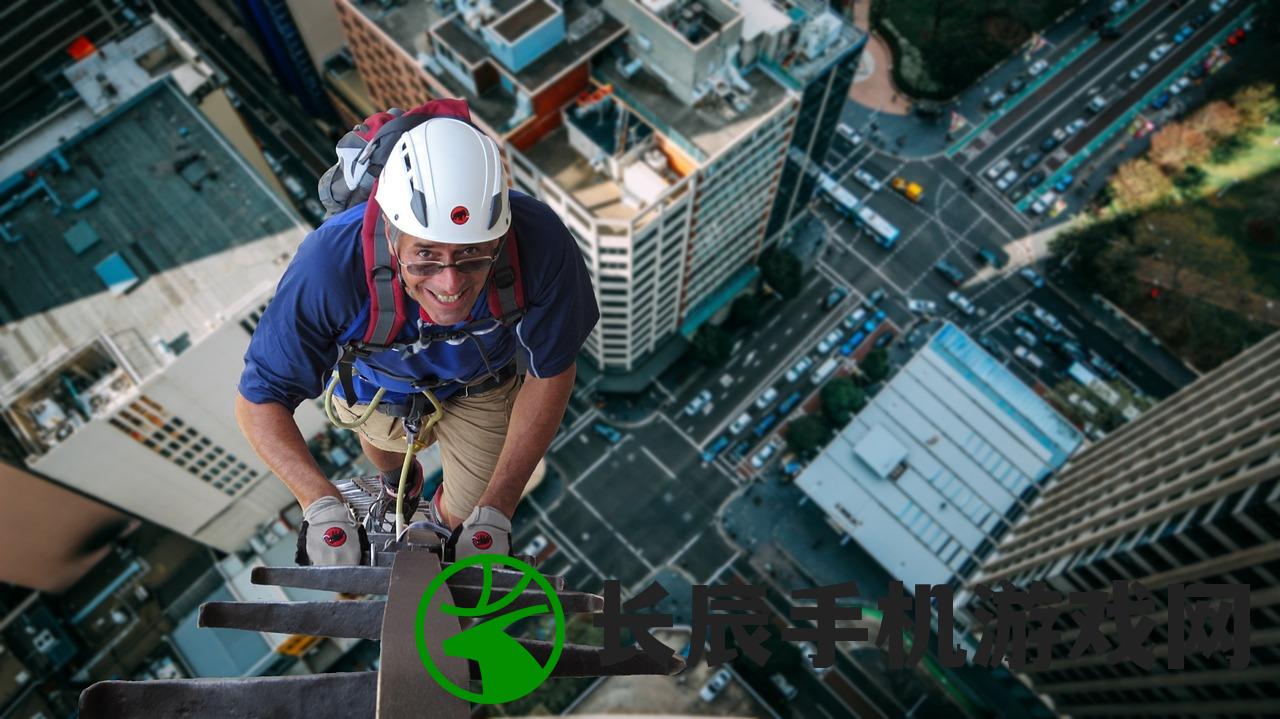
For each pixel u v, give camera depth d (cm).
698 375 11181
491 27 7825
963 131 12988
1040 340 11788
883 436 10012
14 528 8006
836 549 10400
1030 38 13512
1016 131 13025
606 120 8281
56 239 7931
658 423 10931
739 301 11175
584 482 10650
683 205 8306
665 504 10588
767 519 10531
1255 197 12369
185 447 8019
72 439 7162
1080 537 8081
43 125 8506
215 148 8300
